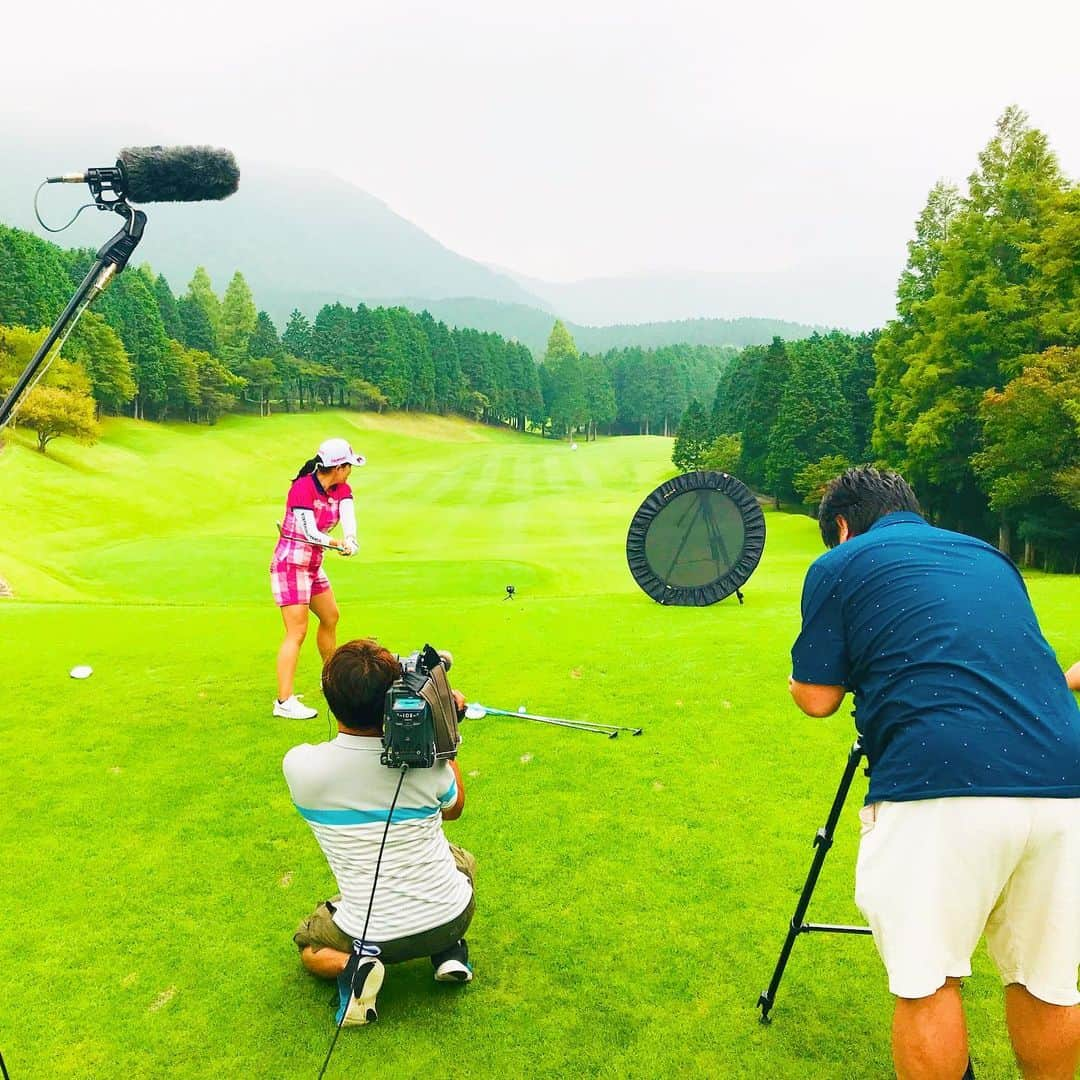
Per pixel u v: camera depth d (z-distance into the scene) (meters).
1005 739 2.17
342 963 3.14
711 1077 2.77
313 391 130.75
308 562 6.27
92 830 4.55
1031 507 41.56
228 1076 2.83
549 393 159.62
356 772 2.99
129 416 99.88
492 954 3.44
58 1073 2.86
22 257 83.31
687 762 5.25
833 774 5.05
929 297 48.03
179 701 6.59
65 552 35.62
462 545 39.88
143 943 3.57
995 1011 3.00
